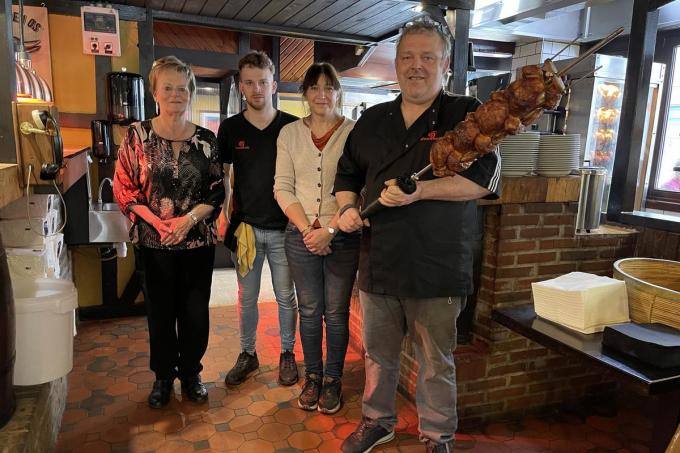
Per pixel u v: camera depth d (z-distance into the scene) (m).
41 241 2.21
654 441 1.55
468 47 2.84
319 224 2.08
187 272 2.19
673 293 1.61
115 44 3.12
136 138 2.05
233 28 3.51
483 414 2.28
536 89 1.20
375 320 1.84
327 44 4.60
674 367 1.42
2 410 1.44
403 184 1.46
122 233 2.88
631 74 2.56
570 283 1.79
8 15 1.55
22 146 1.60
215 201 2.16
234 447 1.99
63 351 1.71
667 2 2.38
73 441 2.00
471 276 1.75
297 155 2.10
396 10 3.07
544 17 3.81
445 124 1.62
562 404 2.45
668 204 4.31
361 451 1.93
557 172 2.23
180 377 2.33
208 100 5.28
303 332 2.26
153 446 1.98
